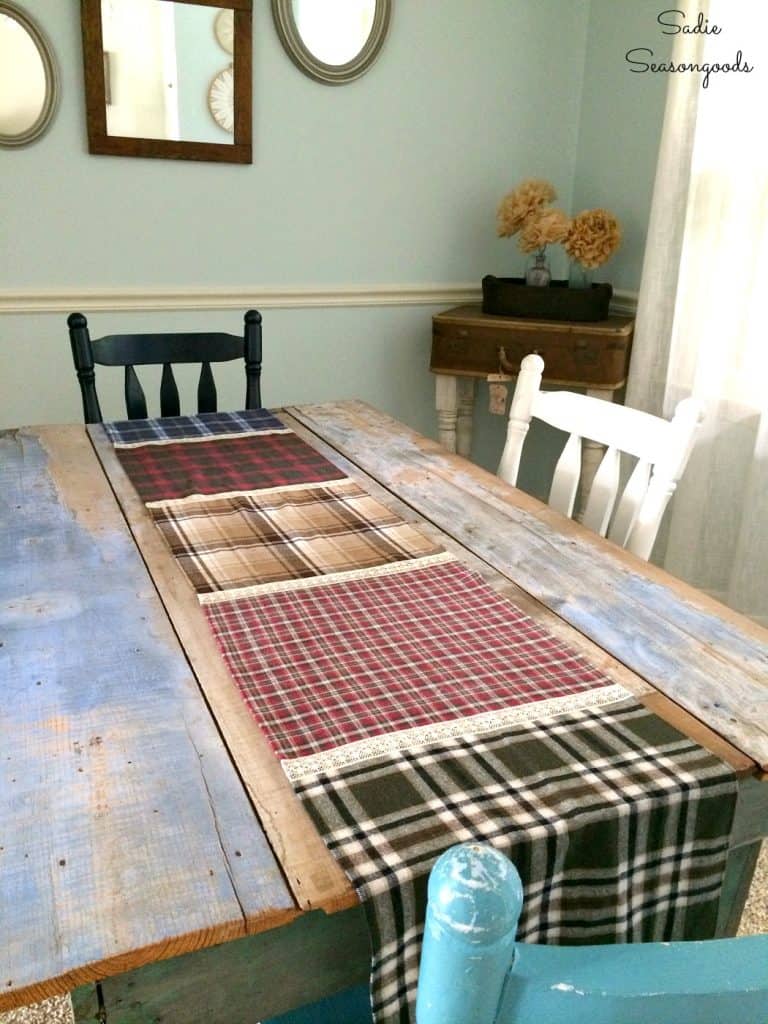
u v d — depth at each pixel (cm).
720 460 223
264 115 251
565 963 39
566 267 299
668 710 81
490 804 67
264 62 246
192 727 76
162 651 89
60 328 250
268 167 257
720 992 39
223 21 236
